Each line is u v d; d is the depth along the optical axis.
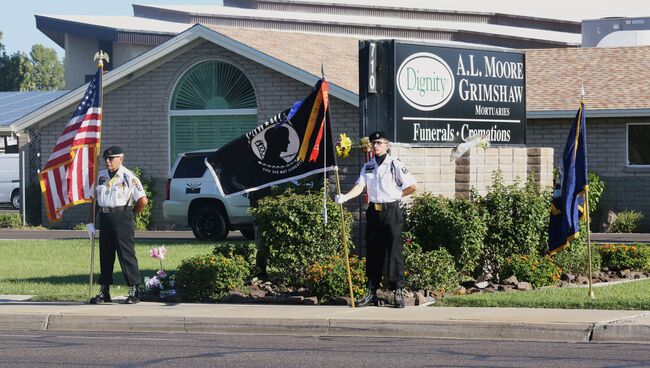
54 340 13.49
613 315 13.79
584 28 40.59
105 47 52.22
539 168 20.27
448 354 11.94
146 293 17.11
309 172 16.20
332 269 16.02
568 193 15.95
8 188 45.22
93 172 16.58
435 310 14.73
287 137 16.34
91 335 14.05
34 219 36.22
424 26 60.22
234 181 16.75
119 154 16.27
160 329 14.52
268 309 15.24
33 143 37.22
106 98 35.22
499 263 18.02
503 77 20.27
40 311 15.30
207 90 34.41
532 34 61.59
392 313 14.47
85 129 16.55
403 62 18.58
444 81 19.20
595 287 17.00
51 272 21.08
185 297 16.84
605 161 32.53
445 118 19.20
